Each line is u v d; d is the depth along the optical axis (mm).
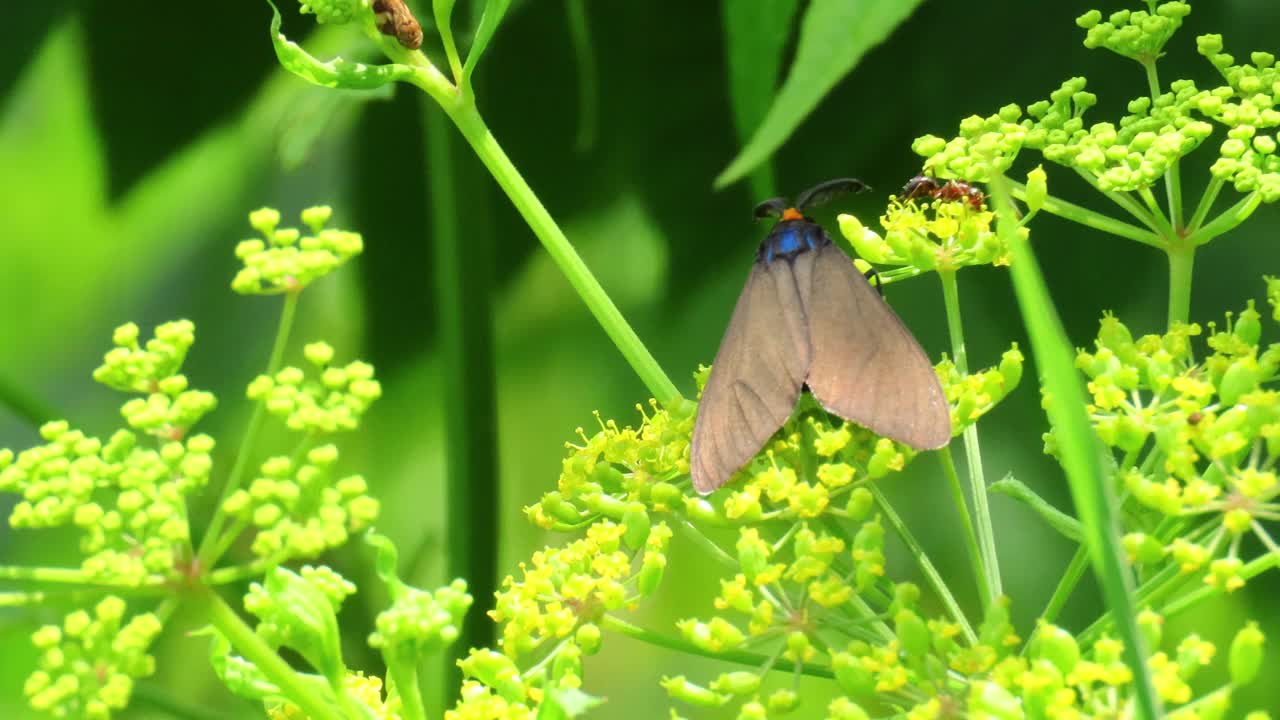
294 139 471
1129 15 471
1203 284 500
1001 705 429
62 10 504
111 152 507
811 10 449
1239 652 426
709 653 449
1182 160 501
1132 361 450
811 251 461
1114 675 428
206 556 431
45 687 427
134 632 427
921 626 438
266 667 435
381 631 440
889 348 456
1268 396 441
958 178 465
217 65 508
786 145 503
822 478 449
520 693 448
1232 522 437
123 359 434
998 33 498
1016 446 505
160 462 431
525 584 454
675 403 463
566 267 462
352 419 432
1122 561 406
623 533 456
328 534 430
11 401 476
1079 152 466
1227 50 498
